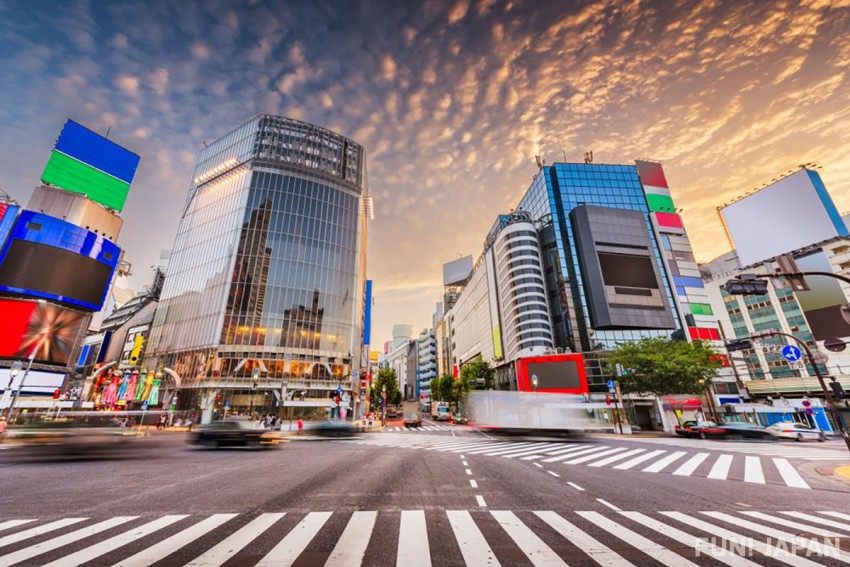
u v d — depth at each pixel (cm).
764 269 4903
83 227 4688
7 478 1024
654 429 4494
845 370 4072
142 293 7856
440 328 13550
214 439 1981
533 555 464
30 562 439
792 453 1689
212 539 520
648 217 6412
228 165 6134
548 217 6588
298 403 4619
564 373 4094
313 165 6162
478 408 3294
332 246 5844
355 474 1105
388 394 8400
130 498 780
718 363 3516
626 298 5534
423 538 527
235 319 4809
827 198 4369
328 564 436
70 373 4284
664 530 570
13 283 3950
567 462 1410
